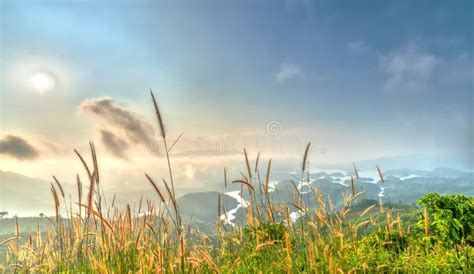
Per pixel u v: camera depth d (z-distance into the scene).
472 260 1.27
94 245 1.12
